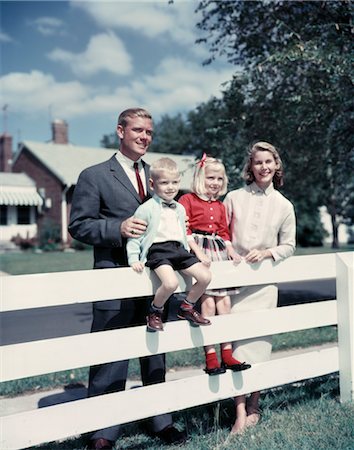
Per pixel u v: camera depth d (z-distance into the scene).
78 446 3.82
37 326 8.55
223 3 8.68
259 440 3.54
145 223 3.37
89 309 10.43
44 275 3.07
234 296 4.14
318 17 8.04
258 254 3.88
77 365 3.19
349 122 8.09
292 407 4.33
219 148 8.89
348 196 20.20
